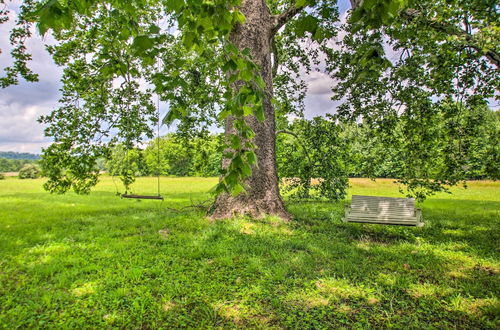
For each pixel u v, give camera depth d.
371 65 2.67
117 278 4.53
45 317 3.49
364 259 5.51
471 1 6.54
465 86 7.73
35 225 8.93
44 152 9.55
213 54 2.70
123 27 2.50
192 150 15.22
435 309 3.71
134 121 10.63
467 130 8.31
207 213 9.16
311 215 10.21
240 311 3.67
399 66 7.71
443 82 8.18
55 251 6.02
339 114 10.65
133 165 10.93
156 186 31.91
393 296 4.03
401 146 9.81
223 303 3.86
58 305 3.79
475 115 8.37
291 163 13.30
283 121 15.54
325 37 2.07
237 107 2.43
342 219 7.59
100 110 10.17
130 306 3.75
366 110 9.88
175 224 8.36
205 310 3.65
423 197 9.35
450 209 13.19
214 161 18.56
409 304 3.88
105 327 3.32
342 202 14.59
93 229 8.13
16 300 3.93
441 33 7.08
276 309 3.73
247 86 2.42
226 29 2.40
